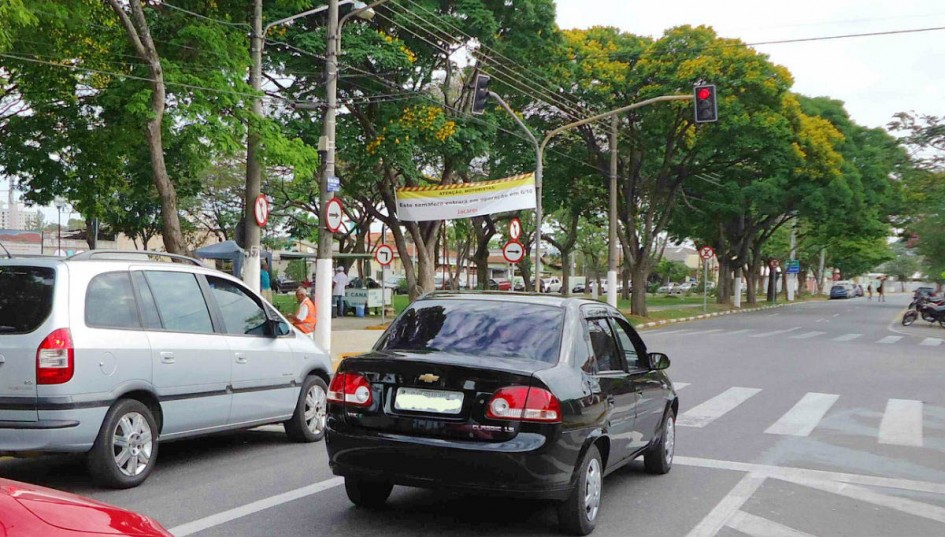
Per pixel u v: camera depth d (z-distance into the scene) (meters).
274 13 21.11
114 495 6.67
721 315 44.84
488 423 5.30
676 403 8.08
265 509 6.29
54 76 16.95
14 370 6.34
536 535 5.73
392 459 5.50
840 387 14.56
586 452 5.71
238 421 8.11
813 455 8.78
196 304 7.83
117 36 16.66
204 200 45.78
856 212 42.31
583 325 6.29
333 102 16.67
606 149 35.88
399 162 24.25
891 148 47.44
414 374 5.55
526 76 28.62
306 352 9.10
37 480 7.16
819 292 99.75
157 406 7.16
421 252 28.08
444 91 26.75
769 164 34.59
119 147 17.27
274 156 16.66
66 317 6.47
